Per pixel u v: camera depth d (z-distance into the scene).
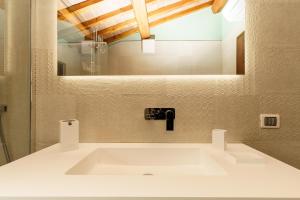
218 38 1.25
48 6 1.29
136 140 1.27
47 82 1.27
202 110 1.26
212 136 1.16
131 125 1.27
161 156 1.16
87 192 0.60
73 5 1.28
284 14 1.24
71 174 0.81
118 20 1.27
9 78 1.21
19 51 1.24
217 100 1.25
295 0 1.24
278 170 0.79
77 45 1.28
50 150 1.10
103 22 1.28
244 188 0.63
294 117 1.23
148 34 1.26
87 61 1.28
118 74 1.27
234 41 1.25
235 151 1.06
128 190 0.61
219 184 0.66
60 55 1.28
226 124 1.25
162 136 1.27
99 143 1.27
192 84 1.26
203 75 1.26
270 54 1.24
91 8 1.28
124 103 1.27
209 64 1.25
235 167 0.83
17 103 1.23
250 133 1.24
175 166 1.14
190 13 1.26
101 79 1.27
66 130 1.08
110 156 1.16
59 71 1.28
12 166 0.83
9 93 1.21
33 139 1.27
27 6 1.26
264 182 0.67
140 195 0.58
